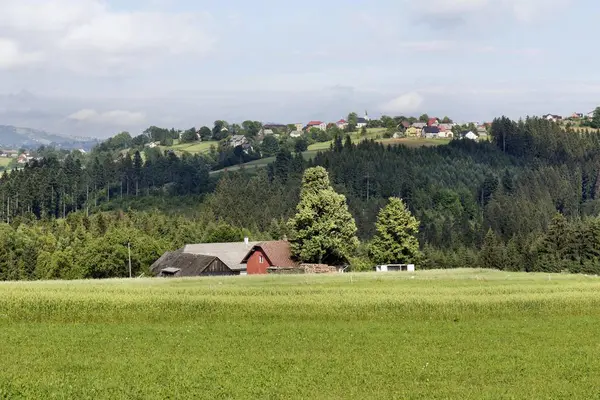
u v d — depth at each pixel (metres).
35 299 56.94
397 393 33.88
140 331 50.94
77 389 34.59
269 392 34.09
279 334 49.81
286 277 86.81
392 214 125.44
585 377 37.44
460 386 35.34
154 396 33.41
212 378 36.88
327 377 37.06
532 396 33.47
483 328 53.06
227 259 118.25
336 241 113.69
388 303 58.97
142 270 129.88
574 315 60.03
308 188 131.62
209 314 57.12
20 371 38.47
